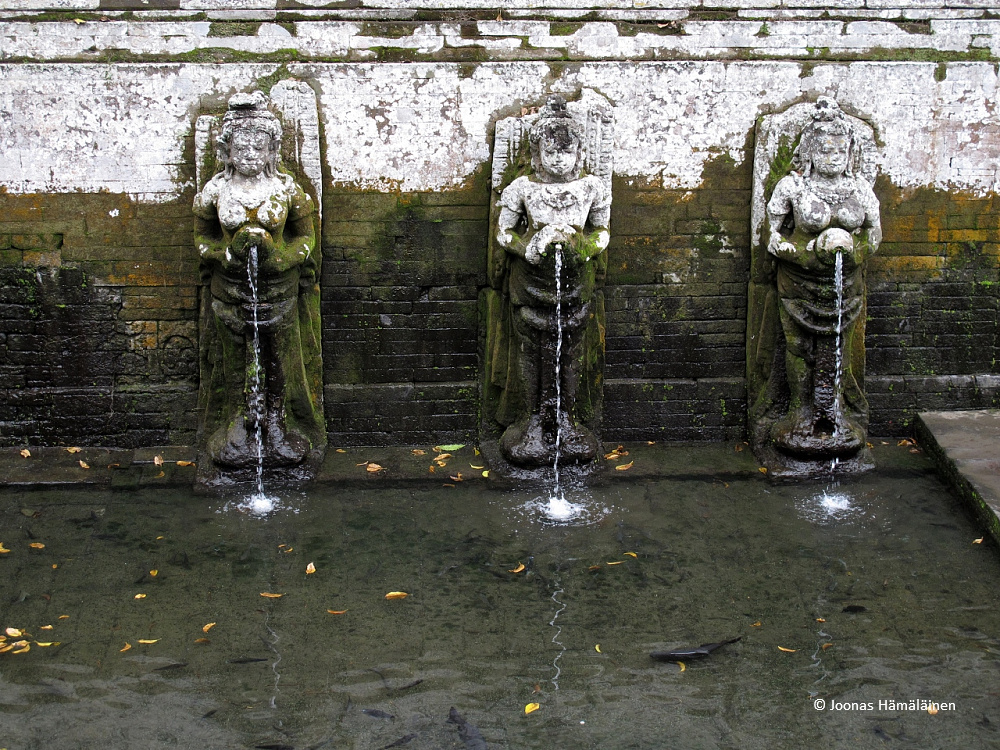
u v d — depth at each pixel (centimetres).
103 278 708
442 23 698
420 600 574
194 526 643
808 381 707
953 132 720
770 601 577
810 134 679
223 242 657
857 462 711
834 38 711
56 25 678
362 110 697
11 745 464
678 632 550
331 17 694
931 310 749
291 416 708
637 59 708
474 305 734
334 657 527
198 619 555
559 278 655
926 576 600
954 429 730
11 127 680
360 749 468
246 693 501
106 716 484
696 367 751
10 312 706
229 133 646
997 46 715
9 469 695
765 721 489
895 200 729
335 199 709
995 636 547
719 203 726
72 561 604
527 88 700
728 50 710
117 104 682
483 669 521
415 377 742
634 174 719
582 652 534
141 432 729
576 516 662
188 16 687
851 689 508
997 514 628
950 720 488
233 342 673
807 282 683
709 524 653
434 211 716
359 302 728
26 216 694
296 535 636
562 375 693
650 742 475
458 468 712
